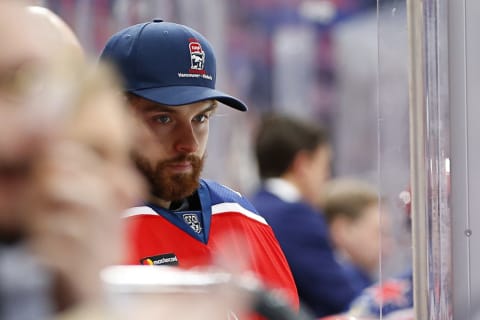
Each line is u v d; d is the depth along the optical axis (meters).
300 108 16.91
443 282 3.71
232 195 5.28
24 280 1.40
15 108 1.41
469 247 3.72
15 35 1.45
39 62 1.45
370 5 17.89
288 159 8.55
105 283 1.52
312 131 8.73
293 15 17.05
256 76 16.45
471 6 3.68
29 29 1.47
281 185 8.49
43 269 1.41
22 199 1.40
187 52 4.97
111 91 1.50
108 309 1.49
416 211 3.72
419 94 3.71
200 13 10.60
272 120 8.73
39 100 1.42
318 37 17.39
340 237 9.66
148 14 8.07
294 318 1.89
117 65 4.93
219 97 4.95
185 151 4.84
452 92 3.71
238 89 15.88
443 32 3.71
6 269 1.39
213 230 5.00
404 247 3.91
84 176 1.44
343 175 17.23
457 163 3.73
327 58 17.47
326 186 10.62
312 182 8.69
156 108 4.81
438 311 3.71
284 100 16.72
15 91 1.42
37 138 1.41
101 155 1.46
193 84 4.96
